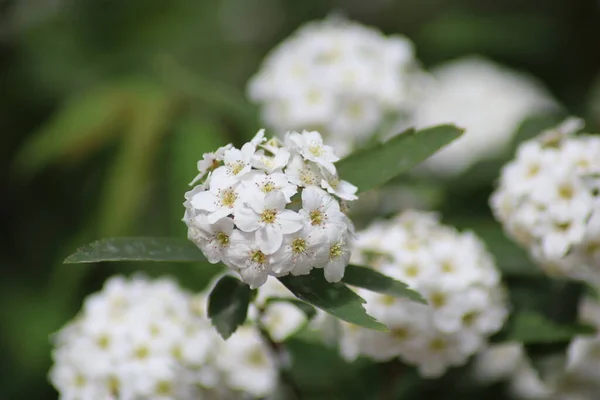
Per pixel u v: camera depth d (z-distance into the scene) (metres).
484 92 0.64
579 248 0.44
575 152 0.44
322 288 0.40
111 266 0.57
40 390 0.59
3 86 0.65
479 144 0.62
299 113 0.53
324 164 0.39
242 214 0.39
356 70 0.53
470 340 0.44
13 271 0.62
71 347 0.45
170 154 0.54
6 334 0.59
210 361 0.45
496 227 0.48
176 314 0.45
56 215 0.63
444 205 0.52
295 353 0.47
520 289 0.47
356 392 0.47
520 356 0.49
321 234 0.39
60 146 0.54
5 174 0.64
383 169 0.42
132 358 0.44
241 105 0.55
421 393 0.48
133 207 0.53
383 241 0.45
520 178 0.45
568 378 0.47
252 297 0.41
